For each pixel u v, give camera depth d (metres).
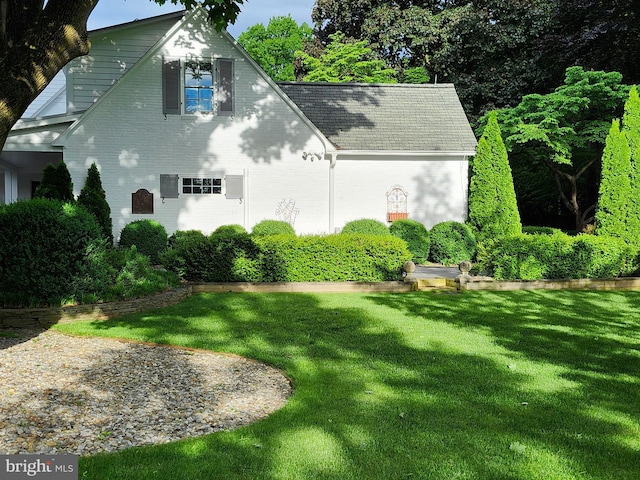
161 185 15.57
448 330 7.79
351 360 6.24
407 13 29.12
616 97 17.80
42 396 4.87
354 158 16.92
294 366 5.96
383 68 30.03
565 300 10.30
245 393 5.16
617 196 13.12
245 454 3.85
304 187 16.47
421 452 3.95
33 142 15.14
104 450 3.90
